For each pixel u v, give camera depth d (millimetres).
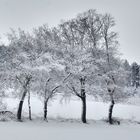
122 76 38219
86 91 35438
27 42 34438
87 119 38625
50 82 34781
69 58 35406
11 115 33375
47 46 34719
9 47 33875
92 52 36531
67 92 36281
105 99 37562
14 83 34125
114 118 40344
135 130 30953
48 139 21156
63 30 36125
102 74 36531
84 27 35969
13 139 19984
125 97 38531
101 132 27188
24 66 32031
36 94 36000
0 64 33406
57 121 34344
